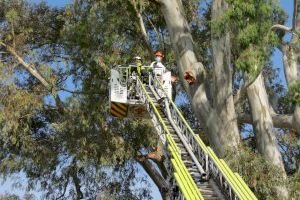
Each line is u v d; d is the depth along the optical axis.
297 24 16.17
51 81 22.73
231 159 16.22
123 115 17.14
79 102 22.41
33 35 24.83
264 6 14.85
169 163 12.16
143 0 21.50
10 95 21.78
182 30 19.27
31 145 22.91
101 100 22.45
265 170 16.00
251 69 14.88
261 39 14.88
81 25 21.86
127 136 23.06
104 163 21.78
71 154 22.59
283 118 18.11
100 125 22.38
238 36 15.15
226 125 17.53
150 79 16.55
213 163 11.02
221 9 17.11
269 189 15.79
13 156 23.19
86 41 21.98
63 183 24.02
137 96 16.70
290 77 17.47
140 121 21.89
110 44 21.73
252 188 16.19
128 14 22.03
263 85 18.70
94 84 22.67
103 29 21.83
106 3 21.58
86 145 22.05
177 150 11.62
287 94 15.90
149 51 22.81
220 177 10.59
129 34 22.97
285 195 15.83
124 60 21.97
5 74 21.91
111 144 22.25
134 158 23.50
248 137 22.56
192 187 9.75
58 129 22.20
